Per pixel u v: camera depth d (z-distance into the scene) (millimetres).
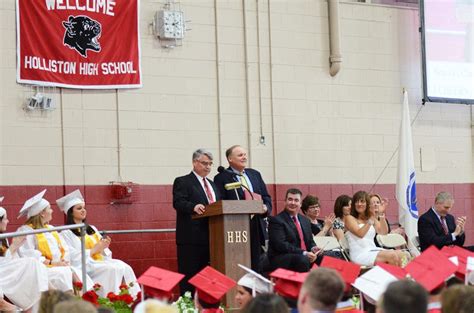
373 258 12047
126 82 14000
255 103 14969
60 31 13625
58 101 13570
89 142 13711
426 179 16172
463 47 16094
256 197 11930
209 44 14711
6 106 13242
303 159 15242
